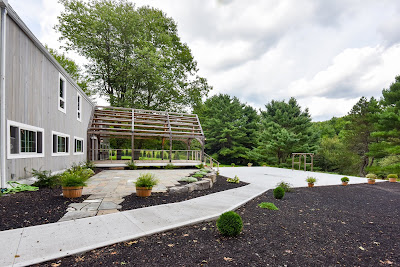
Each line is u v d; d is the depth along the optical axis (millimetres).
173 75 23047
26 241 3088
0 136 5434
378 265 2943
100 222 3939
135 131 15805
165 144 24406
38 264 2602
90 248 3000
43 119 7762
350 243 3705
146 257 2869
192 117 18203
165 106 23406
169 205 5270
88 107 14422
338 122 45312
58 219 3998
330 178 14258
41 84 7602
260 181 11242
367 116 25172
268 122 31641
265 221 4711
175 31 25438
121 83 19953
